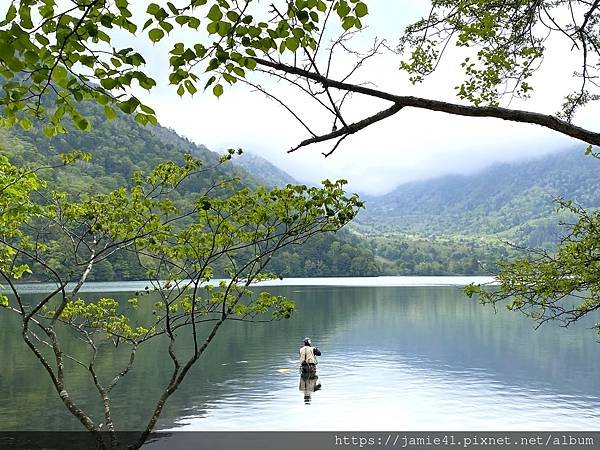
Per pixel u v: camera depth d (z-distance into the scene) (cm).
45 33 340
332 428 1517
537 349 3023
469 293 813
